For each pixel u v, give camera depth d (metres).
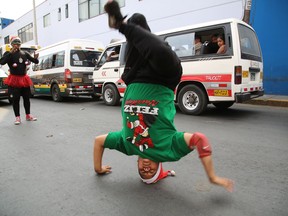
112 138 2.82
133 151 2.57
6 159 3.78
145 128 2.42
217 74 6.23
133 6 15.24
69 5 20.78
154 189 2.76
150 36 2.16
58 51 10.41
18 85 6.11
